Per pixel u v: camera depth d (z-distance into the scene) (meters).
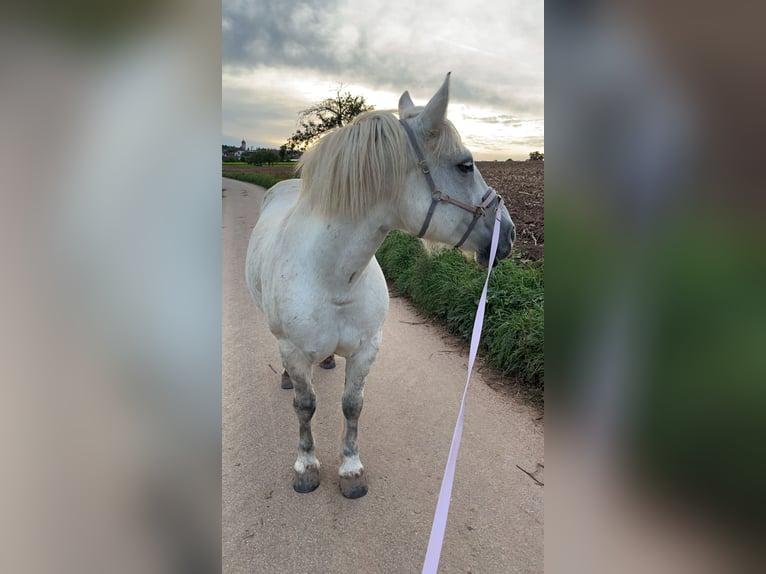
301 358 2.02
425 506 2.10
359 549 1.86
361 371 2.10
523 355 3.23
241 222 9.48
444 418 2.83
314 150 1.75
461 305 4.06
